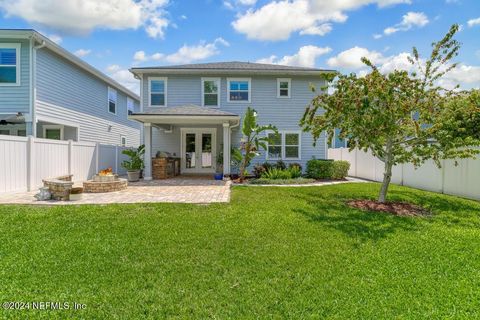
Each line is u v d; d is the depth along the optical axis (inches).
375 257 157.1
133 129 908.0
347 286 125.3
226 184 442.0
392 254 162.1
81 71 590.6
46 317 100.9
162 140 631.2
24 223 208.8
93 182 359.3
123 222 214.7
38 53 456.4
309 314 104.7
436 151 274.8
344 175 554.3
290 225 213.6
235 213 245.9
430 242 182.9
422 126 284.2
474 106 262.8
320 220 228.8
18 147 333.1
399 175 480.1
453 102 266.4
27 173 344.8
